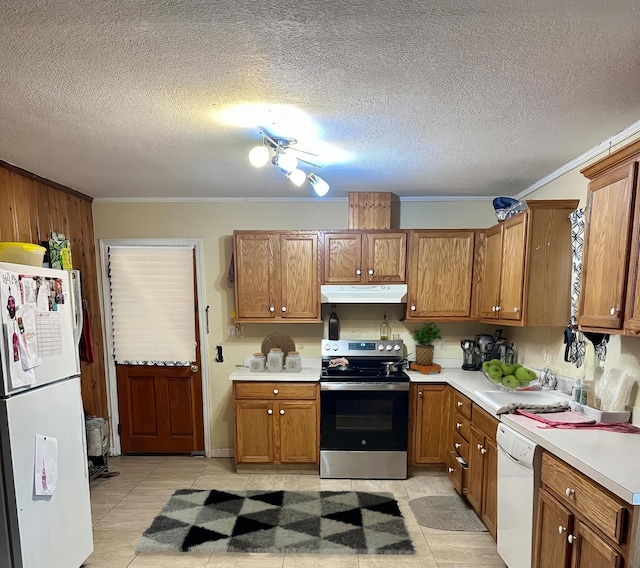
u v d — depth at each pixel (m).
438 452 2.98
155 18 1.08
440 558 2.08
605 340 2.03
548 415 1.93
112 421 3.43
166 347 3.39
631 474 1.27
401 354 3.30
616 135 1.93
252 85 1.47
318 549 2.13
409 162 2.38
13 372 1.58
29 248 1.98
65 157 2.24
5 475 1.57
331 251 3.08
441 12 1.06
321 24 1.11
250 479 2.97
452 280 3.07
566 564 1.45
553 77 1.40
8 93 1.49
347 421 2.94
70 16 1.06
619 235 1.57
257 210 3.38
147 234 3.37
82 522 1.97
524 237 2.32
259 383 3.00
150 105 1.62
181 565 2.04
